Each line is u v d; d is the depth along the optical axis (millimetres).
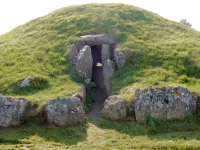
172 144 11594
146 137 13117
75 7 31750
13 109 14703
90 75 21219
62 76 20328
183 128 13719
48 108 14820
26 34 27250
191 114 14469
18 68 20781
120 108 15391
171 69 19641
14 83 18562
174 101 14367
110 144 12461
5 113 14664
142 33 25297
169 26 28188
